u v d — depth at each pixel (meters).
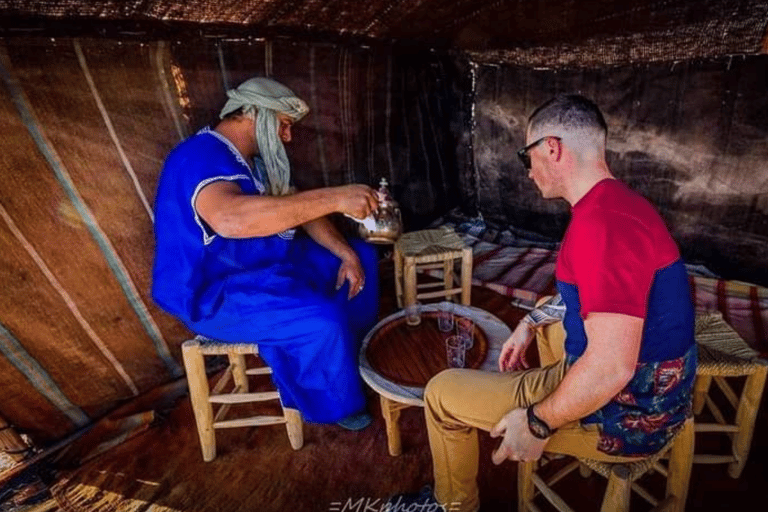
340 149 3.48
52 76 2.03
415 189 4.22
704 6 2.60
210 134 2.09
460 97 4.30
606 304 1.13
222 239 2.05
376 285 2.71
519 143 4.02
